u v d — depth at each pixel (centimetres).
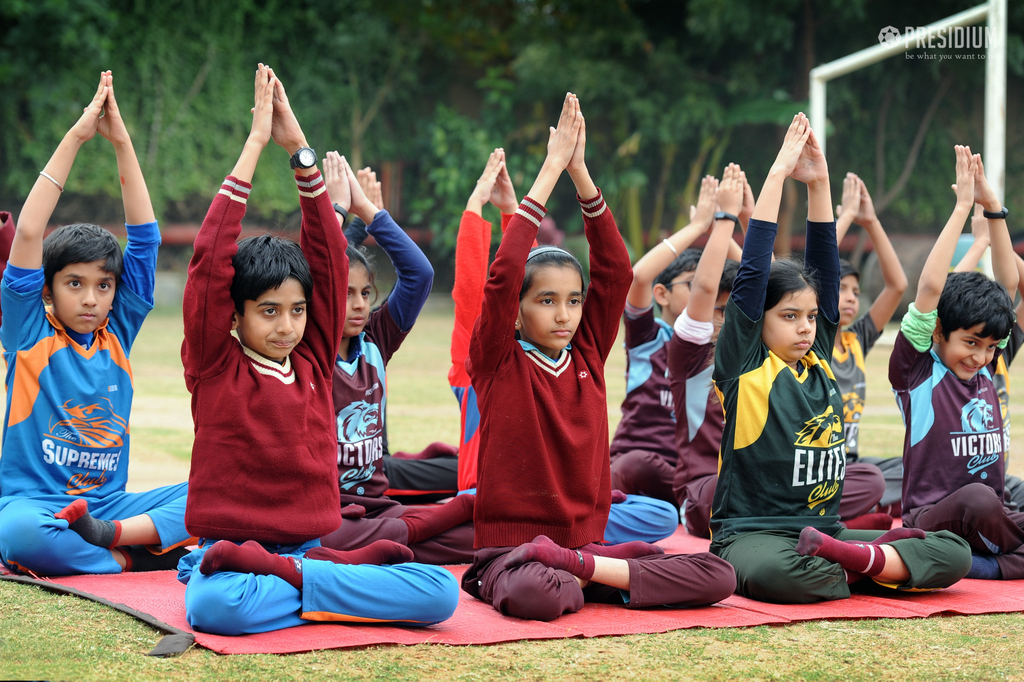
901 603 261
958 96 1848
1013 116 1861
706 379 346
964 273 319
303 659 203
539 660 206
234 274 239
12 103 1666
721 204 330
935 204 1873
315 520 241
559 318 258
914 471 315
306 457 241
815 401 281
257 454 236
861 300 1421
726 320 282
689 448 353
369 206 335
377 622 232
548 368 262
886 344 1200
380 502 316
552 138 261
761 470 277
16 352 286
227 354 240
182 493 301
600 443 267
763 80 1781
